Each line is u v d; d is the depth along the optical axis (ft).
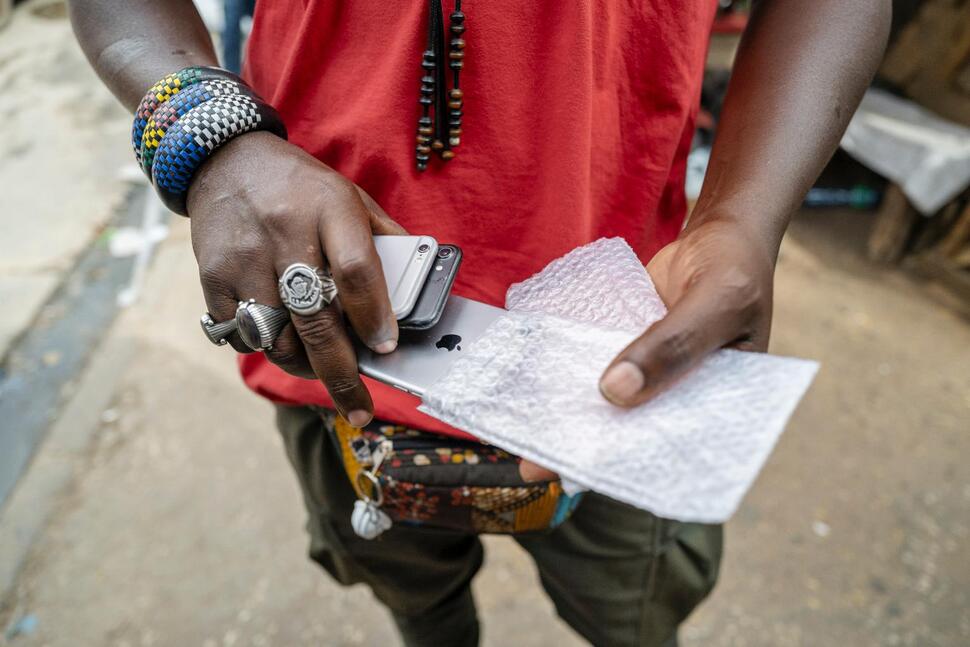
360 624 4.83
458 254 1.95
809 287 7.72
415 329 1.93
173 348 6.89
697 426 1.51
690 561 2.98
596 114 2.15
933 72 8.06
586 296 1.99
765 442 1.45
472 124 2.13
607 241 2.04
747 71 2.26
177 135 1.98
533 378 1.74
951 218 7.60
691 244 1.86
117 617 4.84
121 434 6.08
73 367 6.73
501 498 2.37
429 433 2.38
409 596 3.22
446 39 2.04
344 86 2.20
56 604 4.91
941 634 4.67
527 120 2.12
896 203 7.84
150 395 6.42
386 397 2.37
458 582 3.31
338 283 1.77
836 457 5.81
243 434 6.08
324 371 1.88
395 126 2.12
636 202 2.36
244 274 1.90
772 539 5.24
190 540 5.29
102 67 2.42
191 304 7.41
